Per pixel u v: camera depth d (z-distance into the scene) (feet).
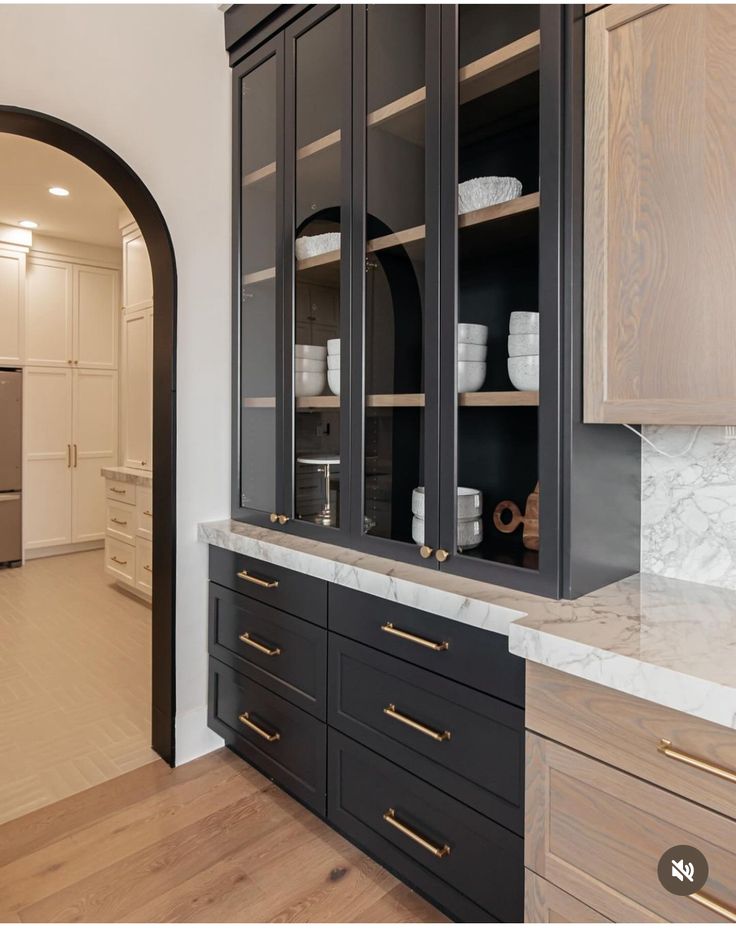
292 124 6.69
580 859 3.82
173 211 7.14
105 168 6.78
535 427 4.66
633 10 4.14
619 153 4.26
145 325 13.75
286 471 6.86
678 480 5.16
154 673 7.54
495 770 4.48
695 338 3.98
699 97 3.90
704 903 3.26
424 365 5.33
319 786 6.02
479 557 5.02
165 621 7.33
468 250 5.03
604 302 4.36
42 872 5.56
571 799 3.86
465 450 5.13
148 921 5.02
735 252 3.80
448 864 4.83
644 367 4.20
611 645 3.67
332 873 5.58
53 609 13.16
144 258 13.73
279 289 6.90
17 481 16.99
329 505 6.35
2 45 5.98
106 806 6.52
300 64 6.62
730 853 3.18
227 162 7.63
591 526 4.74
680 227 4.01
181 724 7.36
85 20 6.49
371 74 5.78
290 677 6.31
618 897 3.64
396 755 5.22
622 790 3.60
